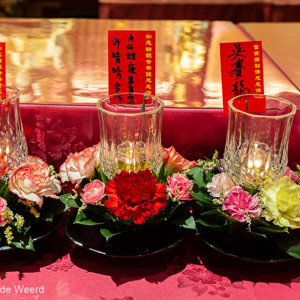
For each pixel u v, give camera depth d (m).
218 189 0.75
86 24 1.52
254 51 0.84
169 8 2.40
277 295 0.71
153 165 0.81
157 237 0.77
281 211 0.72
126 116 0.74
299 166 0.87
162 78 1.06
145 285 0.72
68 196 0.79
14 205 0.78
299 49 1.33
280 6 2.41
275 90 1.00
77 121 0.93
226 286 0.72
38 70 1.10
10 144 0.82
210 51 1.27
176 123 0.93
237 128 0.77
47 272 0.74
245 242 0.76
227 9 2.42
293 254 0.72
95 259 0.77
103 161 0.81
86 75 1.08
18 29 1.42
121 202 0.69
